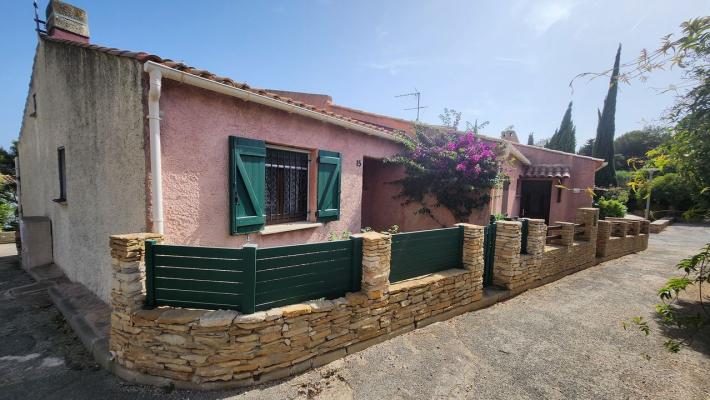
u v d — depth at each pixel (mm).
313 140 6215
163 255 3145
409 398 3020
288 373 3260
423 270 4762
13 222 14625
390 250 4156
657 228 15422
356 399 2980
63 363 3438
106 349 3436
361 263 3916
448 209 8312
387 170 9219
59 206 6312
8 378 3182
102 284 4809
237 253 3076
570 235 7352
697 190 2246
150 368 3074
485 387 3209
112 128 4383
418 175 8297
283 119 5609
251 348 3062
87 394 2961
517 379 3348
